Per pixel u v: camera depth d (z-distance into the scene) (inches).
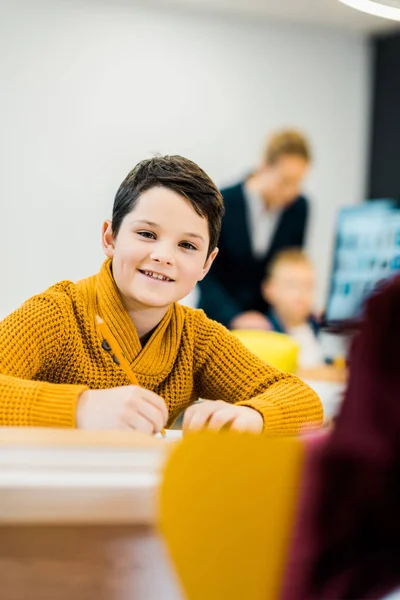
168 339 48.3
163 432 37.7
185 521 17.4
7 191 173.8
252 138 191.2
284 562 16.3
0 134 173.2
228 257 172.6
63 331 45.3
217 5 184.9
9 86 173.5
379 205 79.1
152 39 183.3
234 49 189.6
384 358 15.8
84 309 46.6
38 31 174.9
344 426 15.5
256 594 16.7
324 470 15.4
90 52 178.7
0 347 42.6
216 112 188.9
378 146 198.4
